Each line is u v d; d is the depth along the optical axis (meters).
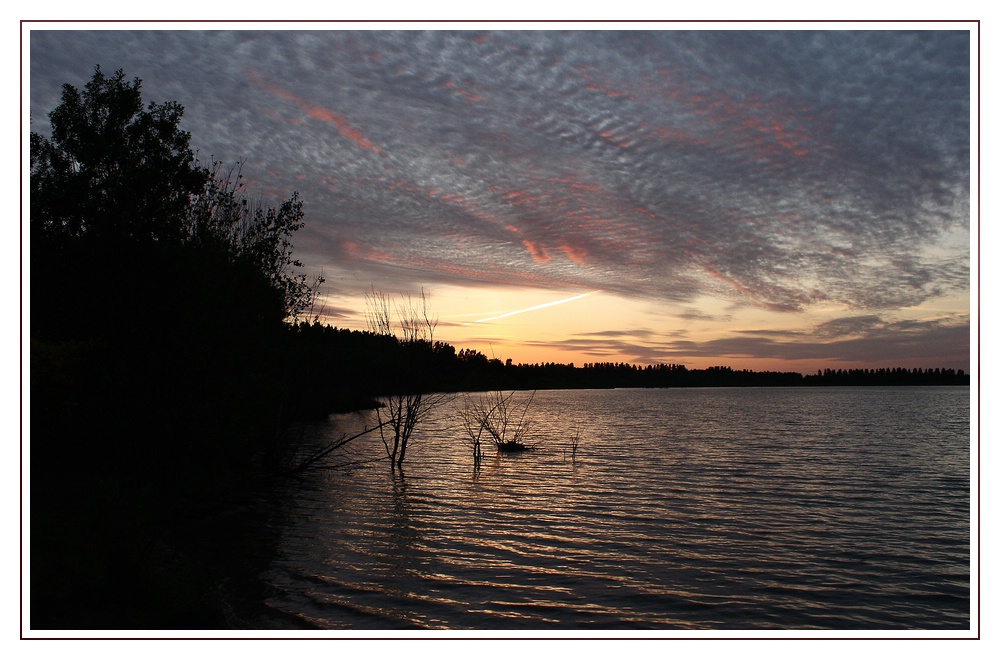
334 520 16.58
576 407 93.06
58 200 20.73
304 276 23.11
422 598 10.89
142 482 11.69
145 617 8.55
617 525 16.73
